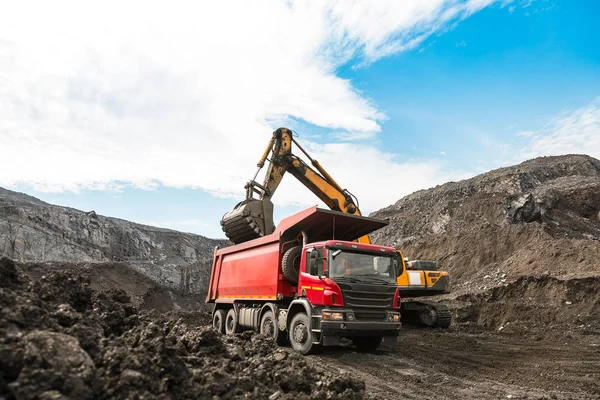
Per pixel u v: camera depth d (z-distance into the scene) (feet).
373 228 37.93
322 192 51.44
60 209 144.97
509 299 62.75
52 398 10.21
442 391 22.75
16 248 115.24
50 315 14.33
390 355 32.42
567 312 54.03
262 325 36.70
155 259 155.53
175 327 23.52
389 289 31.60
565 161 161.89
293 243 36.35
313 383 17.66
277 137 50.85
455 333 50.37
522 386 24.08
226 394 14.26
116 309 21.67
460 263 91.45
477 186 143.95
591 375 26.78
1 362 10.84
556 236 101.04
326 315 29.25
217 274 48.24
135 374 12.15
